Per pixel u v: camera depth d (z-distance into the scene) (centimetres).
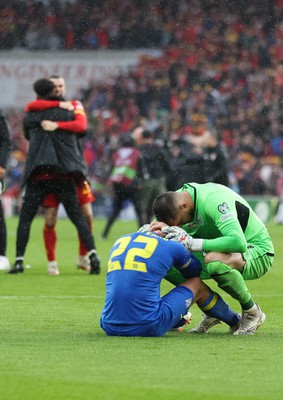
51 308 2450
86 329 2027
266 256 1961
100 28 11181
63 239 5525
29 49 11012
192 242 1869
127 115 10194
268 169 8975
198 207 1897
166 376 1467
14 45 11100
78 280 3197
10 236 5753
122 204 5297
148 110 10231
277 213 8006
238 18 11238
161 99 10269
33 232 6231
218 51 10950
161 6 11338
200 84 10450
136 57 10894
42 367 1536
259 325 1986
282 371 1526
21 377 1450
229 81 10506
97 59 10888
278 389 1378
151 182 5056
